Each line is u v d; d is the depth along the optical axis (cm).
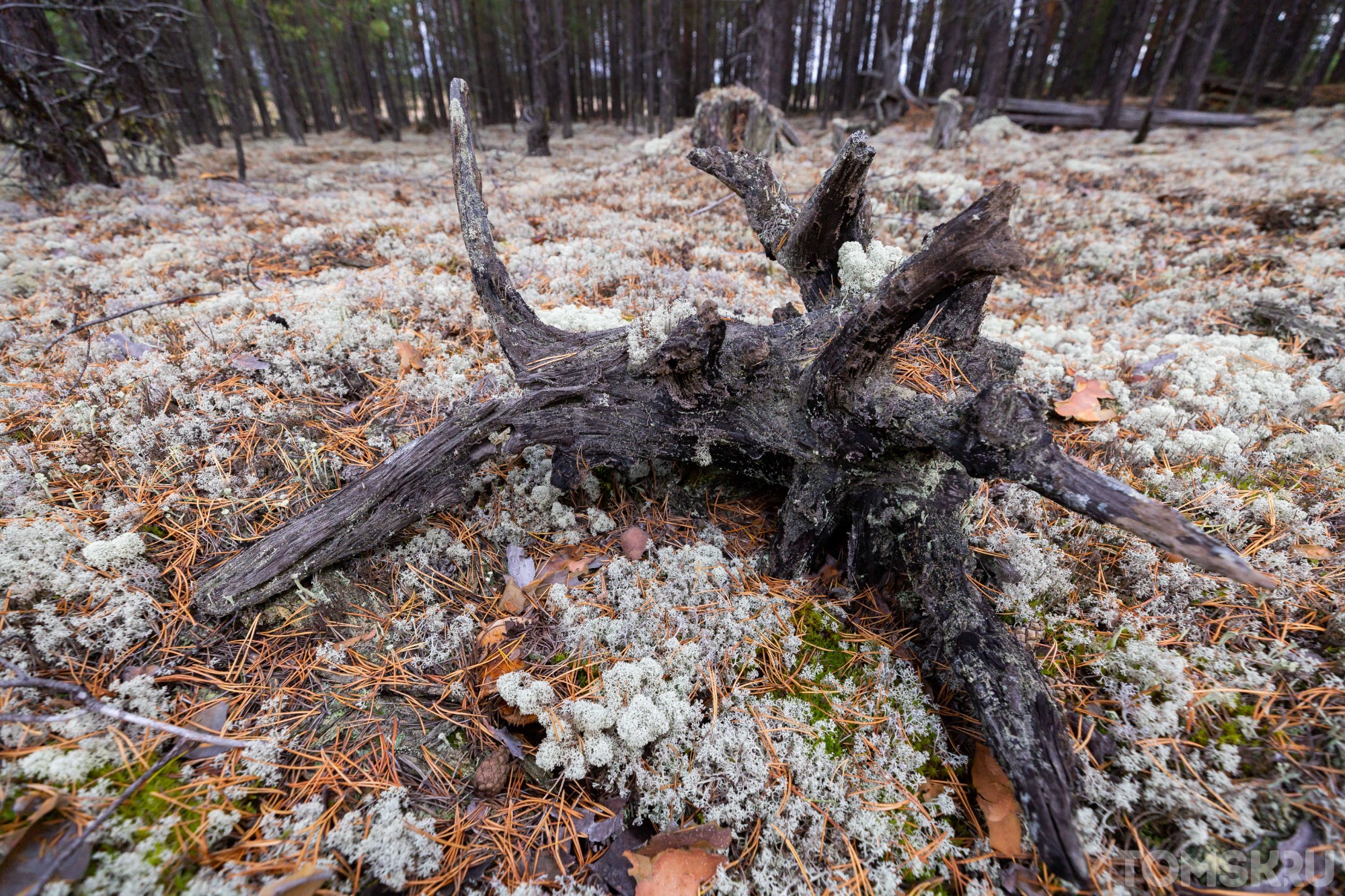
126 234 533
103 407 269
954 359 257
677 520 259
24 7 650
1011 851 169
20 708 167
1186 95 1470
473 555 240
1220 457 262
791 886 166
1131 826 165
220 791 165
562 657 208
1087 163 866
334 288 375
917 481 206
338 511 216
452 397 286
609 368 233
